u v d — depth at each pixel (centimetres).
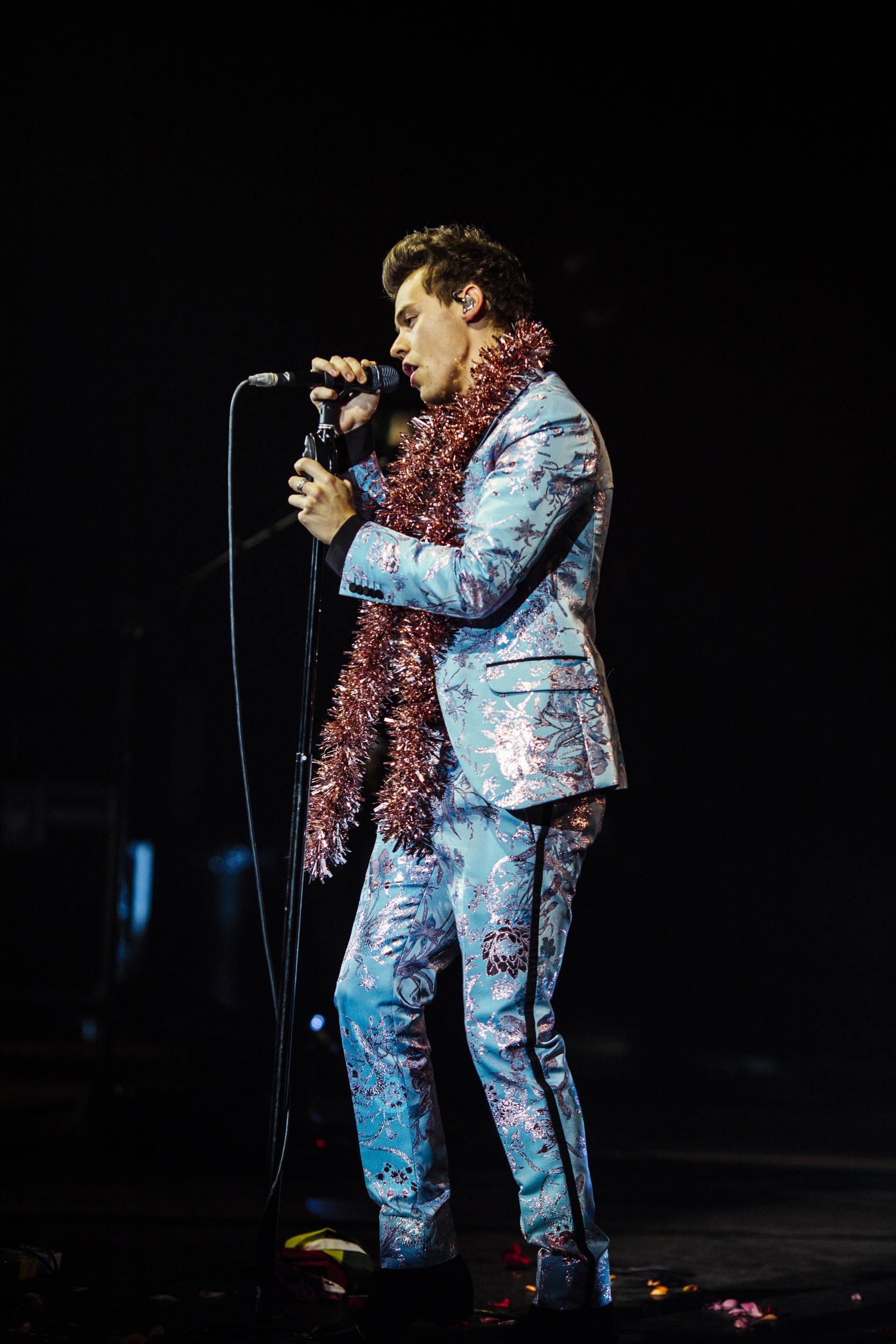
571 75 1895
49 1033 2344
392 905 438
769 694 2495
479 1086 1284
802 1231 737
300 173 1995
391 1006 435
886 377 2120
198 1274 566
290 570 2431
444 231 469
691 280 2030
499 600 406
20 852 2623
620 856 2559
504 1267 606
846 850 2512
